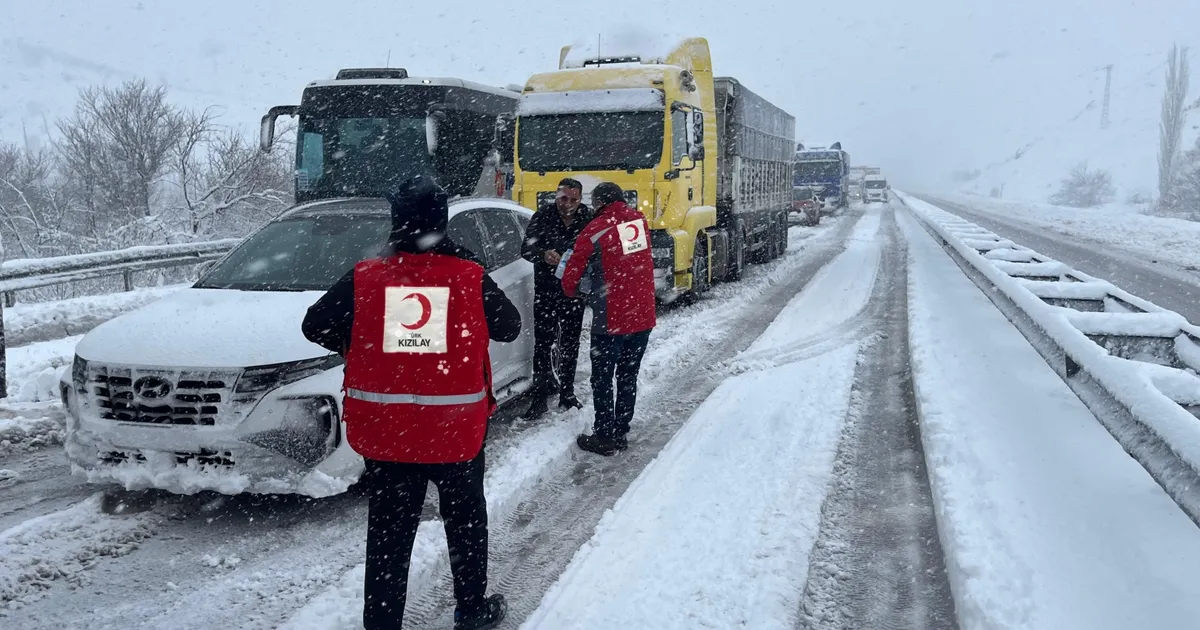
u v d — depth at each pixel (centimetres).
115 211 2175
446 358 309
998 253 1273
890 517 447
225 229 2061
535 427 612
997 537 371
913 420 629
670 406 682
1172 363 593
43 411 652
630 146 1095
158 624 350
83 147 2177
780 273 1702
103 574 393
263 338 452
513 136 1144
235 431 427
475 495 334
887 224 3644
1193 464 305
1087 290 806
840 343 923
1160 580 329
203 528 445
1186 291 1417
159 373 435
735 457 535
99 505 467
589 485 507
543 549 417
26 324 1025
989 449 488
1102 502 408
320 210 618
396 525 317
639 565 388
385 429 308
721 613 344
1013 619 304
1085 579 332
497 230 654
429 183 313
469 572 335
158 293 1266
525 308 636
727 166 1473
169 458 438
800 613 349
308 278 543
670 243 1101
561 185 602
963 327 902
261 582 387
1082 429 526
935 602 360
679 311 1195
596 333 554
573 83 1130
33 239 2000
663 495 473
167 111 2194
